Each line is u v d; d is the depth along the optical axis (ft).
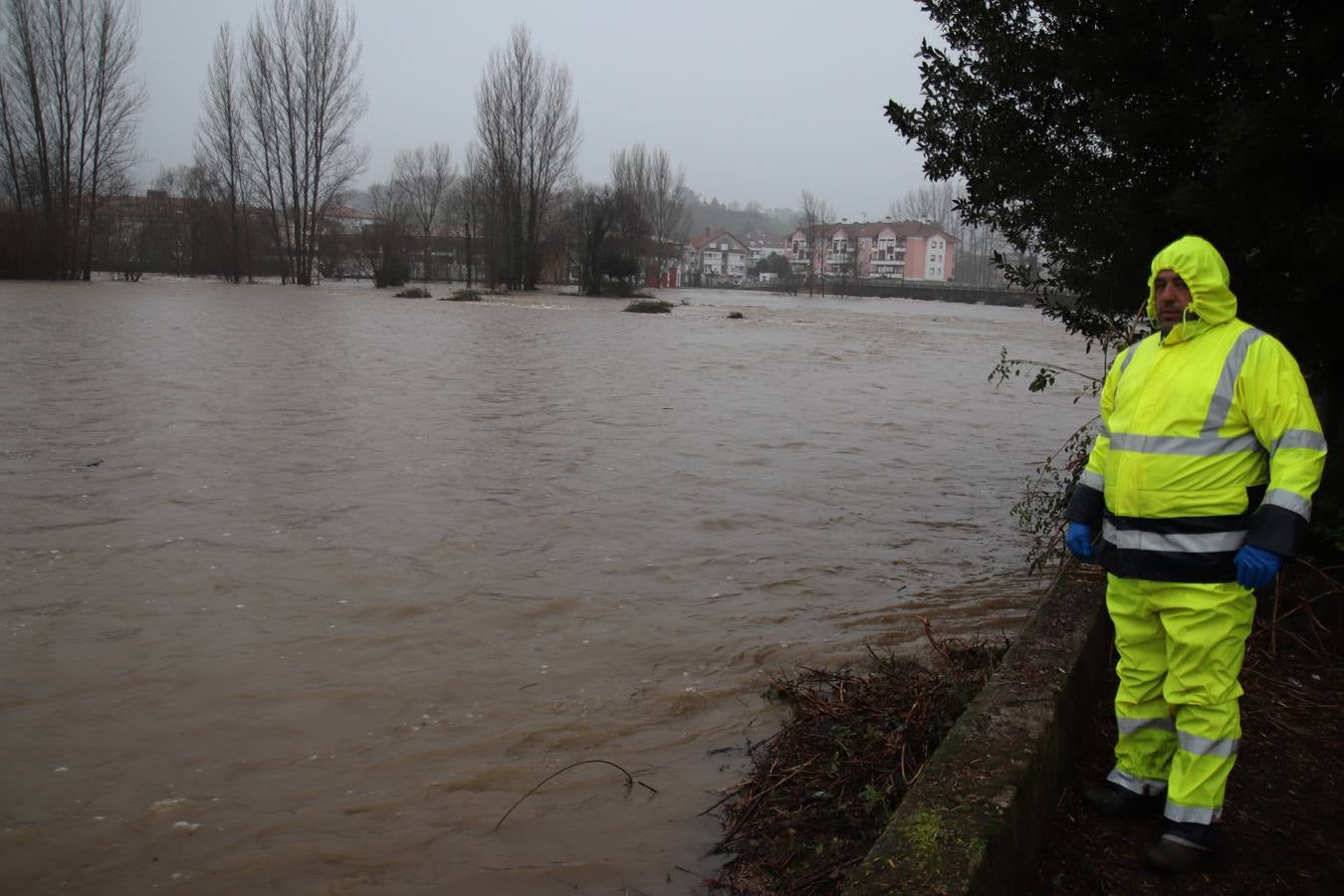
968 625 19.99
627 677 17.10
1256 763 12.51
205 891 11.02
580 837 12.20
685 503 29.76
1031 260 25.38
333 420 41.42
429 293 187.21
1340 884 10.16
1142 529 10.50
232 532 24.75
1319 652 15.42
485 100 213.46
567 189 249.55
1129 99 18.10
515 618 19.72
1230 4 14.74
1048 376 22.82
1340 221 13.66
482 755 14.24
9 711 15.07
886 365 79.46
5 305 107.76
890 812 11.71
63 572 21.34
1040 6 19.39
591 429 41.93
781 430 43.88
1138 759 11.35
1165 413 10.35
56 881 11.12
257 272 245.65
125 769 13.55
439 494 29.50
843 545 26.03
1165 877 10.32
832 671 17.28
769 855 11.60
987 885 8.70
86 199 184.65
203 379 52.80
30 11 165.07
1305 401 9.84
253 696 15.83
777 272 486.38
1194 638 10.21
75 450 33.55
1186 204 16.02
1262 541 9.55
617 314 146.30
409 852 11.83
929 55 21.34
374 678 16.67
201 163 231.71
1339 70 15.10
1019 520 29.14
